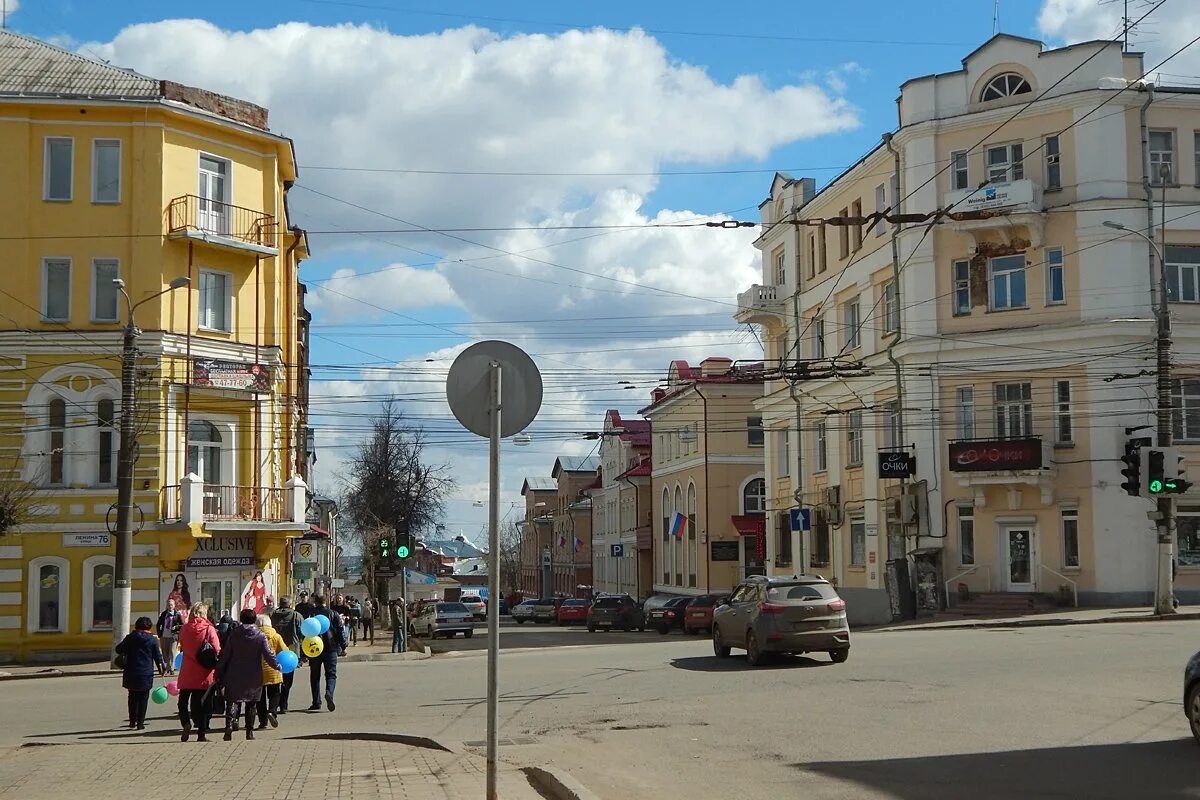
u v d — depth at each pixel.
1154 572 36.00
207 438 34.69
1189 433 36.50
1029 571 37.25
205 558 33.44
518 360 8.64
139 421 32.28
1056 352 37.09
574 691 18.78
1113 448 36.25
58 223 33.22
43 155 33.34
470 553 174.88
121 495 28.34
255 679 15.07
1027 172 37.88
